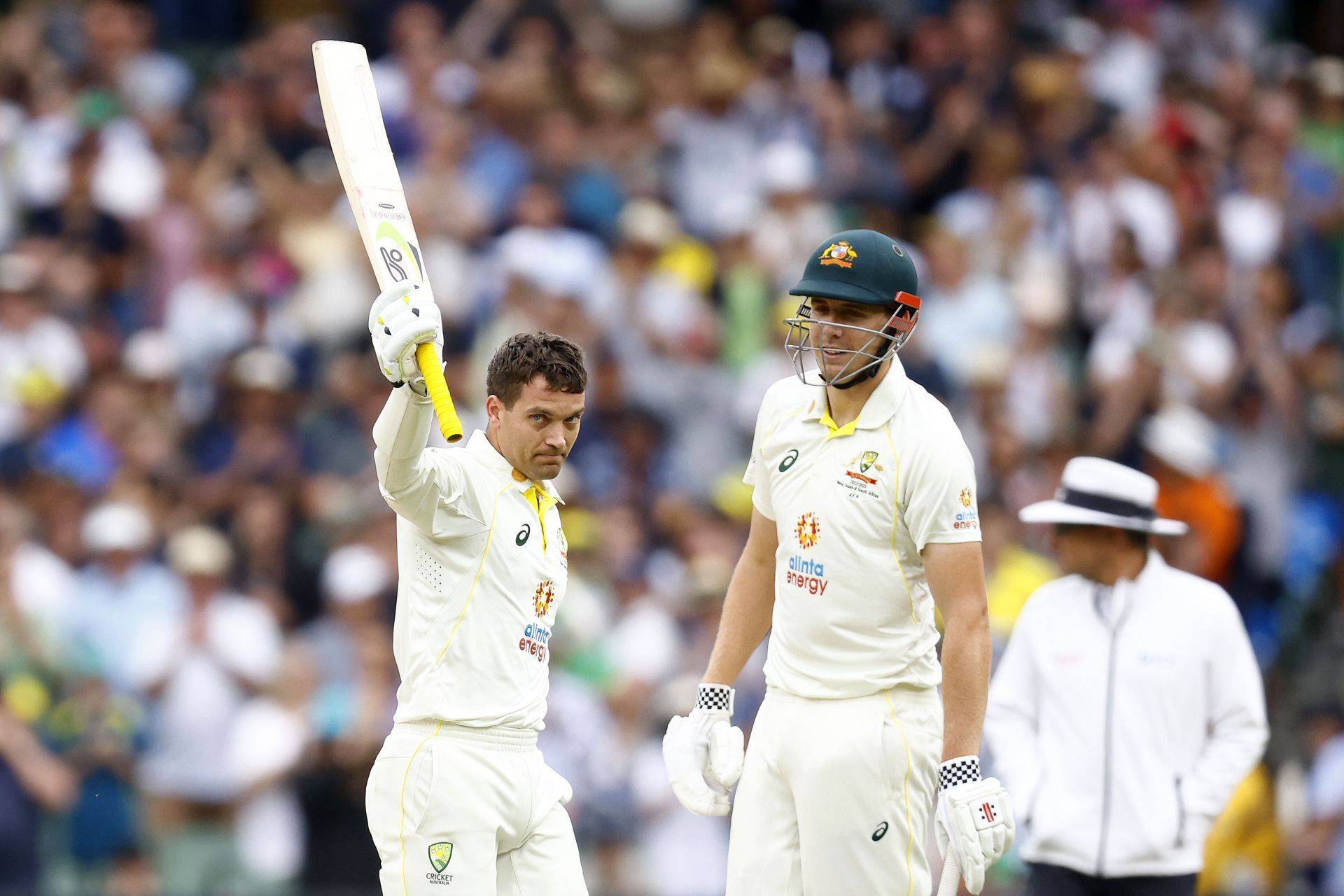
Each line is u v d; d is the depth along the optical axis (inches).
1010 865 1301.7
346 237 1729.8
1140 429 1720.0
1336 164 2199.8
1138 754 910.4
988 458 1640.0
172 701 1330.0
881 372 735.1
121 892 1306.6
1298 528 1803.6
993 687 954.7
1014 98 2043.6
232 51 2065.7
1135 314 1859.0
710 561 1434.5
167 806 1318.9
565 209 1803.6
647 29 2113.7
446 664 716.0
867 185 1929.1
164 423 1576.0
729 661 791.7
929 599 741.9
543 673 749.3
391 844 717.9
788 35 2059.5
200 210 1761.8
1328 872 1368.1
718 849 1318.9
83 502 1467.8
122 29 1943.9
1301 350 1930.4
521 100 1889.8
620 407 1606.8
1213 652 918.4
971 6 2097.7
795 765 738.2
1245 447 1795.0
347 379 1581.0
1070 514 922.7
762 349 1744.6
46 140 1788.9
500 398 734.5
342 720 1322.6
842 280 721.6
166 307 1708.9
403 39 1932.8
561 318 1633.9
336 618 1373.0
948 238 1813.5
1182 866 903.7
